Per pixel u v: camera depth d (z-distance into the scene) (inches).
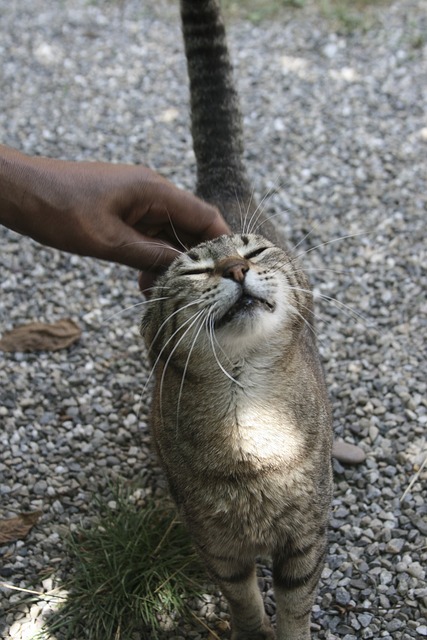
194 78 37.8
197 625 32.1
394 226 45.6
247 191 37.8
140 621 32.3
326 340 40.5
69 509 35.4
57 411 38.7
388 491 35.1
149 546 33.8
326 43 59.6
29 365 40.6
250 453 28.3
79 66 59.6
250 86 55.9
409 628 31.2
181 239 33.2
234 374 28.1
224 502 28.6
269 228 36.9
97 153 51.5
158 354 30.1
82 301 43.3
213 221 32.4
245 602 30.4
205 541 29.5
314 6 64.0
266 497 28.5
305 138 51.4
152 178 31.0
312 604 30.5
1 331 42.1
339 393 38.4
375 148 50.3
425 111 52.8
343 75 56.4
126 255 31.0
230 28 62.2
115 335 41.7
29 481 36.2
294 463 28.4
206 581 33.4
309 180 48.7
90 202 29.8
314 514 29.0
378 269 43.5
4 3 67.6
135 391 39.3
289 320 28.4
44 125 53.7
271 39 60.7
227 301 27.8
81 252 30.8
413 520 34.1
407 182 48.1
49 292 43.8
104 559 33.7
